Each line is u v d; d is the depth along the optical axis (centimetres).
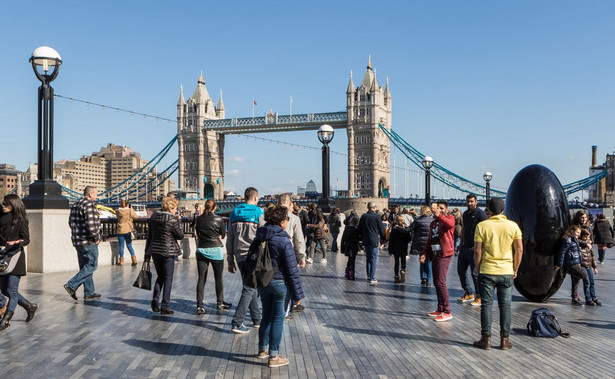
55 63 1630
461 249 1253
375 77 17025
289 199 1021
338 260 2203
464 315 1110
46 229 1606
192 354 801
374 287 1477
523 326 1020
